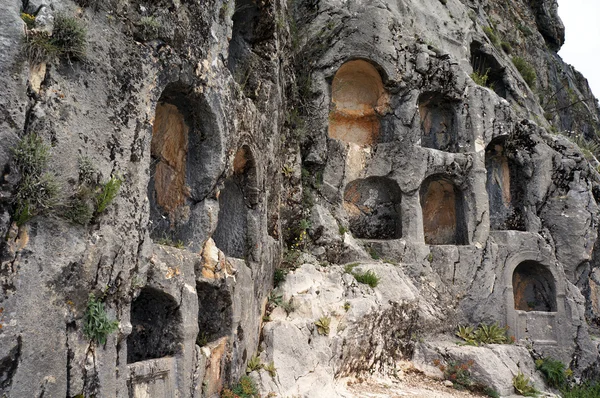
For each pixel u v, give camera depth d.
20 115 4.38
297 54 13.82
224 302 7.91
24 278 4.36
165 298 6.42
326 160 13.55
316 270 11.58
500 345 13.01
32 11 4.67
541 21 26.98
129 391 5.63
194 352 6.75
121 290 5.42
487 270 14.09
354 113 14.74
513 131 15.62
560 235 15.72
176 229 7.42
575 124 25.08
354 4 14.43
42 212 4.58
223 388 7.77
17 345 4.23
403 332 11.98
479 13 20.84
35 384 4.37
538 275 15.29
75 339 4.81
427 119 15.56
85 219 4.95
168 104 7.21
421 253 13.75
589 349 14.41
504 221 15.77
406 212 14.01
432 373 11.92
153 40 6.11
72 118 4.91
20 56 4.42
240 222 9.33
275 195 10.95
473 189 14.62
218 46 7.64
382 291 11.90
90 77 5.17
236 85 8.41
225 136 7.66
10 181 4.27
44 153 4.50
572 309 14.72
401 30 14.76
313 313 10.33
